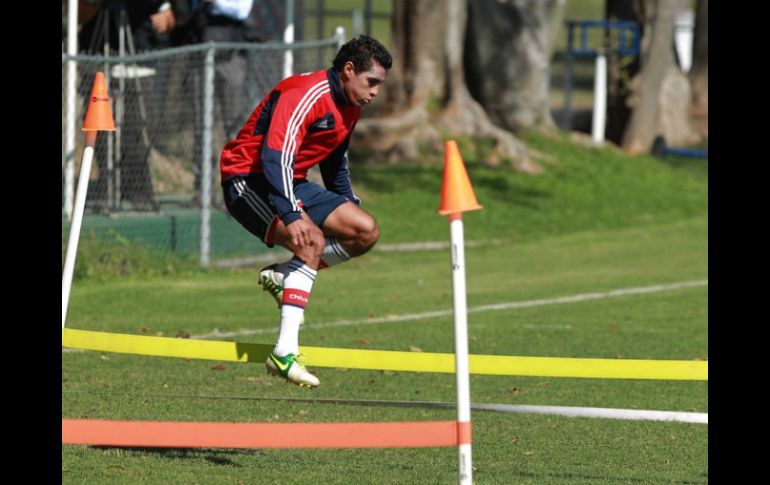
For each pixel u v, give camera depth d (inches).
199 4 2121.1
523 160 3307.1
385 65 888.3
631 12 4008.4
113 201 1984.5
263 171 869.8
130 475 823.1
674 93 4013.3
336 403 1103.0
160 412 1034.7
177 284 1907.0
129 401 1075.9
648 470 880.3
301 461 890.1
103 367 1240.8
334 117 893.8
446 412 1080.2
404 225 2655.0
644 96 3806.6
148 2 2108.8
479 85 3587.6
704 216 2957.7
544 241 2600.9
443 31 3368.6
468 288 1967.3
